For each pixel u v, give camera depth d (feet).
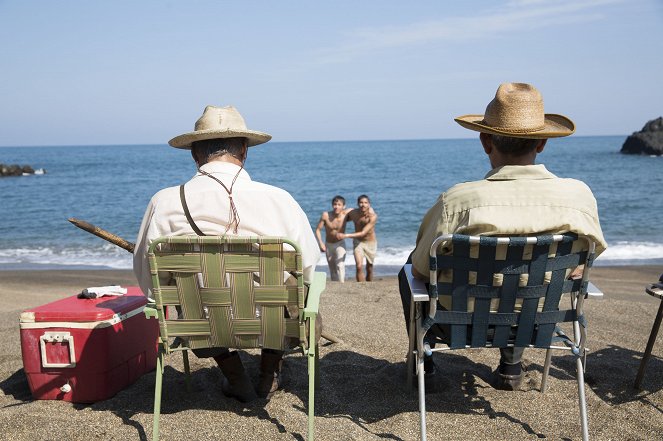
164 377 11.57
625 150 235.40
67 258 47.19
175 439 8.92
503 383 10.90
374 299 19.21
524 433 9.20
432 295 8.32
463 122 8.93
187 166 213.46
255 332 8.51
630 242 51.39
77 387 10.30
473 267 8.13
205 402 10.30
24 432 9.17
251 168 185.06
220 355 9.94
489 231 8.10
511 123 8.46
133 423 9.45
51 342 10.18
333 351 13.41
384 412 9.96
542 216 8.08
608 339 14.23
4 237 59.52
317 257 9.61
